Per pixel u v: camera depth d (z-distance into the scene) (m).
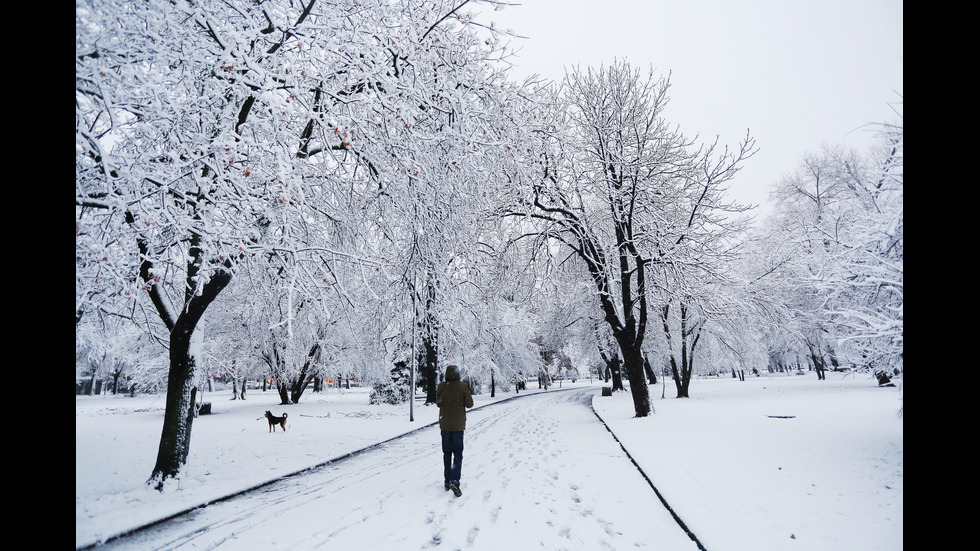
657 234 16.89
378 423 19.02
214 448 11.86
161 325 11.38
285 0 7.20
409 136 8.28
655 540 4.89
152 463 10.12
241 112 7.66
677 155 17.94
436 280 10.59
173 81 6.49
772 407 17.83
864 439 9.95
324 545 5.00
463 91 9.16
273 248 6.82
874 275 7.13
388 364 31.92
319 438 13.88
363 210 10.25
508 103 9.65
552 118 13.45
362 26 7.91
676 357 31.86
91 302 7.53
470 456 10.44
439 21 8.33
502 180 10.43
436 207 9.22
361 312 13.42
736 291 21.98
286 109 6.47
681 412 16.86
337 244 10.61
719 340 29.14
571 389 52.00
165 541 5.25
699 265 16.97
